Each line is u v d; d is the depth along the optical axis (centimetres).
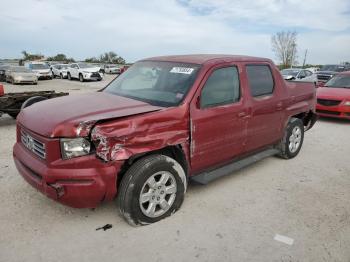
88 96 423
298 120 595
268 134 516
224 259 310
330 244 337
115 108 355
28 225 357
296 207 414
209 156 414
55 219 370
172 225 363
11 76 2525
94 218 374
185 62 434
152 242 332
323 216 393
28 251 314
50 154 317
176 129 365
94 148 316
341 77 1111
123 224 363
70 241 331
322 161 600
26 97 890
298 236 349
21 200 410
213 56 460
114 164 322
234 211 399
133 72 482
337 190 471
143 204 360
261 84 494
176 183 374
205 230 355
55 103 389
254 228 362
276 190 464
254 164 570
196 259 309
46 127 324
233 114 432
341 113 976
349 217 392
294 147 602
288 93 552
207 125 398
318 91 1048
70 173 311
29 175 345
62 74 3316
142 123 334
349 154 653
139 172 338
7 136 738
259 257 313
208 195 439
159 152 371
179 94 389
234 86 444
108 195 329
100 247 323
